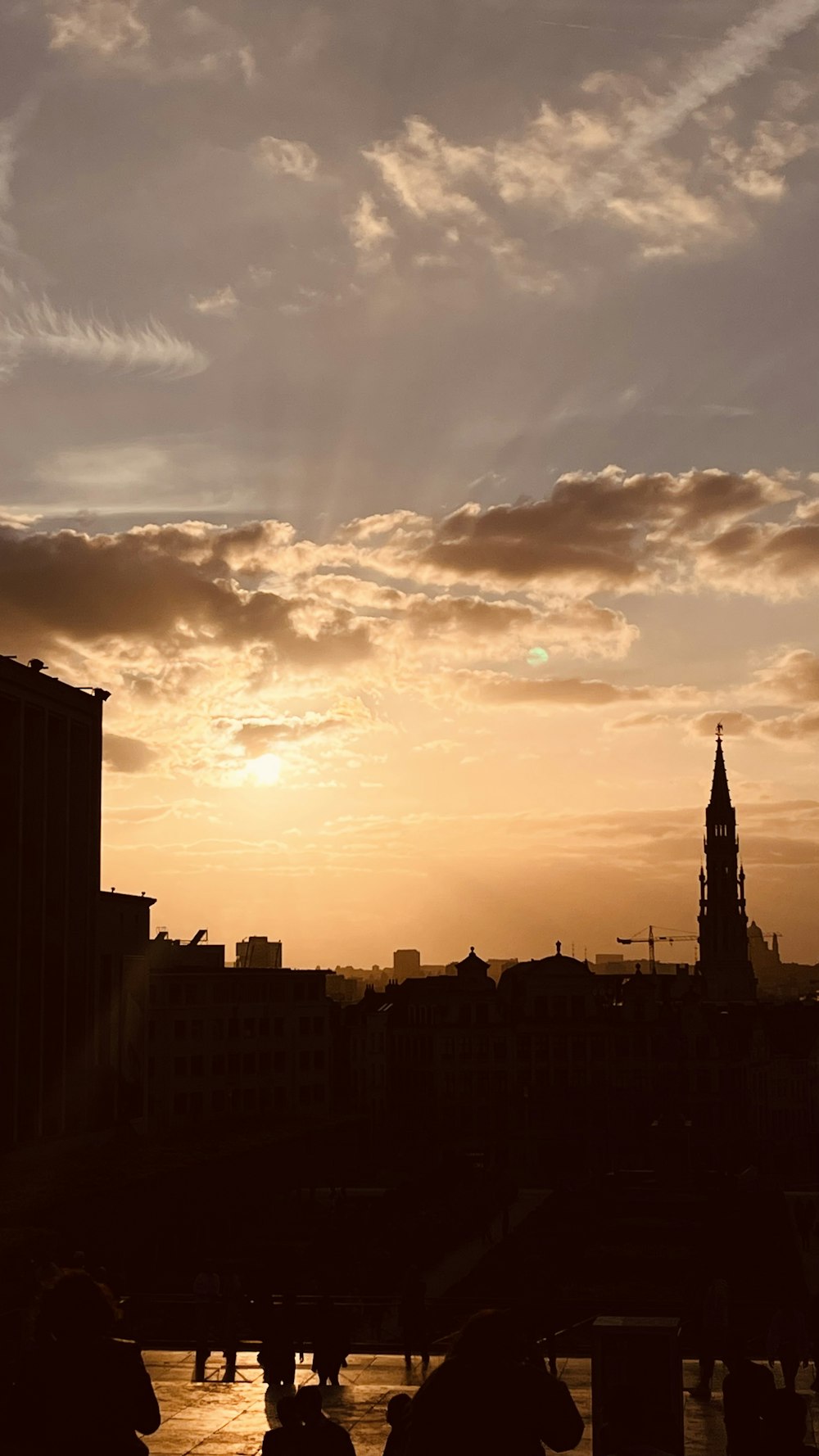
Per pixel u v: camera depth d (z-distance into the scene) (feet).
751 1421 53.42
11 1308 95.30
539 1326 143.64
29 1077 285.84
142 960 359.66
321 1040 507.30
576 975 569.64
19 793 281.13
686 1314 170.09
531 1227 361.71
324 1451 51.19
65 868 304.30
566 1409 32.09
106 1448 34.40
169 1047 462.60
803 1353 107.14
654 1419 52.21
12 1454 34.78
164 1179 263.49
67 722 306.76
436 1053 560.61
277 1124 390.21
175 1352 124.88
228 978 482.28
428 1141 517.14
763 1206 403.54
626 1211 393.29
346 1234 297.74
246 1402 103.60
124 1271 234.58
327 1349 110.83
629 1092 555.69
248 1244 288.51
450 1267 296.92
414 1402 31.94
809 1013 642.22
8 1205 215.92
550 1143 546.67
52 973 298.35
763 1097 580.30
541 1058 560.20
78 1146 303.48
